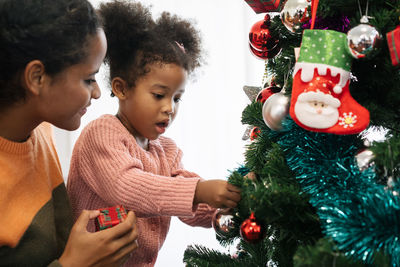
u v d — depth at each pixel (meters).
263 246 0.81
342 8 0.67
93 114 1.89
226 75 1.91
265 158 0.79
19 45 0.67
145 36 0.95
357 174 0.61
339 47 0.60
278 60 0.80
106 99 1.88
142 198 0.79
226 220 0.77
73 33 0.69
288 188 0.63
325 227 0.59
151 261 1.00
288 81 0.73
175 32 1.03
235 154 1.92
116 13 0.97
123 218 0.77
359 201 0.59
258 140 0.82
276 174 0.70
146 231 0.96
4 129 0.73
